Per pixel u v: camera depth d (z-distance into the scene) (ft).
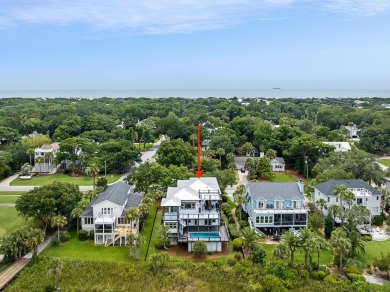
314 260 208.74
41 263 198.18
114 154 426.10
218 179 327.06
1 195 334.65
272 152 446.19
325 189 276.41
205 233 230.48
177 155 383.24
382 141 517.55
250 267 193.88
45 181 389.39
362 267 195.52
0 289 172.96
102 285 177.58
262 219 246.27
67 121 583.99
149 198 256.52
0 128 529.04
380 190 298.56
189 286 178.91
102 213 238.68
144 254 215.51
